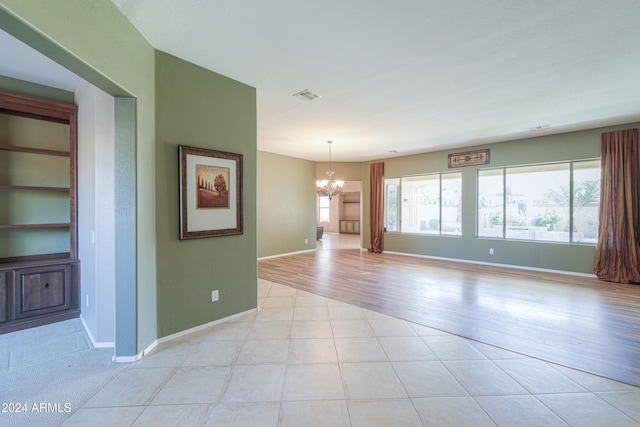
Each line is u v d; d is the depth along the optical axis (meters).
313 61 2.82
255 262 3.55
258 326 3.10
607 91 3.50
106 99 2.55
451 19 2.17
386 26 2.26
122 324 2.36
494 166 6.36
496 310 3.58
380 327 3.09
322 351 2.56
